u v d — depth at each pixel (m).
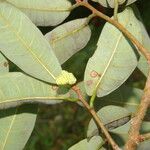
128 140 0.36
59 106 0.94
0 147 0.37
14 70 0.38
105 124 0.38
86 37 0.39
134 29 0.39
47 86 0.37
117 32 0.39
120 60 0.39
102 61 0.38
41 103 0.37
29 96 0.36
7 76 0.36
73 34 0.39
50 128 0.95
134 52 0.39
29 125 0.37
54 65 0.37
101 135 0.38
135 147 0.36
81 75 0.40
